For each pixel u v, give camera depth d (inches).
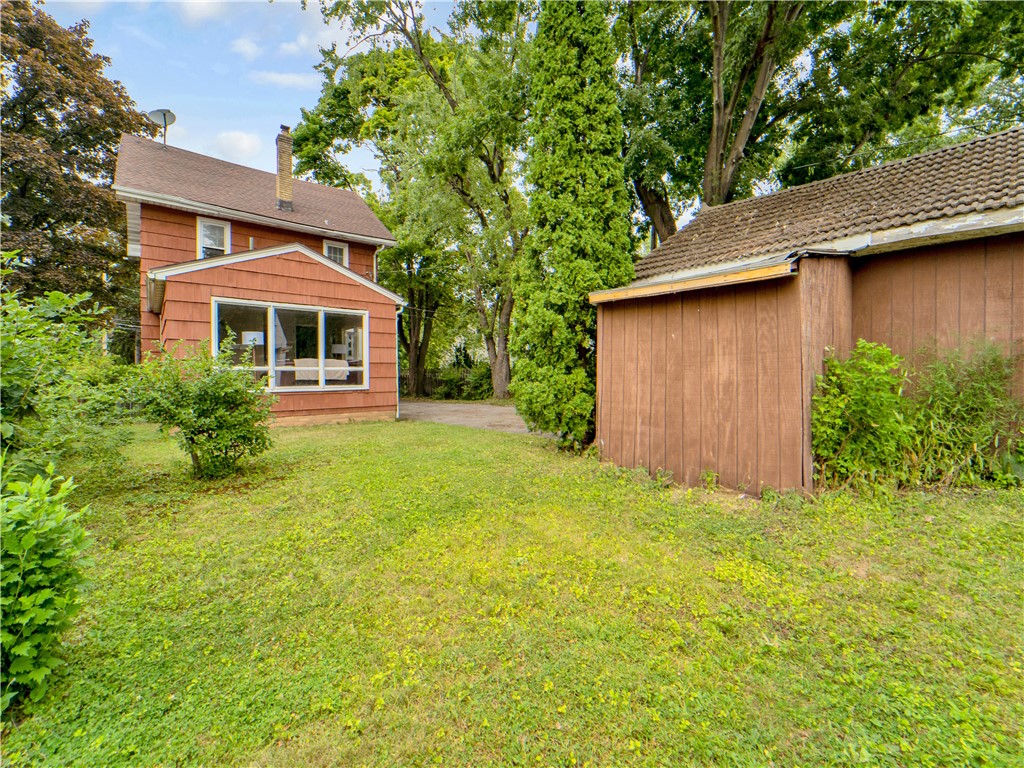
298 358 449.4
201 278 350.9
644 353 229.8
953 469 163.2
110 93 625.0
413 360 935.7
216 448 211.8
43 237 546.3
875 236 200.2
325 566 126.1
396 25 630.5
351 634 95.4
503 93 520.1
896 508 150.1
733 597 108.0
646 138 487.2
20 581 75.2
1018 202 175.2
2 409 137.2
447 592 111.8
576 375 273.3
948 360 178.5
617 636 93.6
